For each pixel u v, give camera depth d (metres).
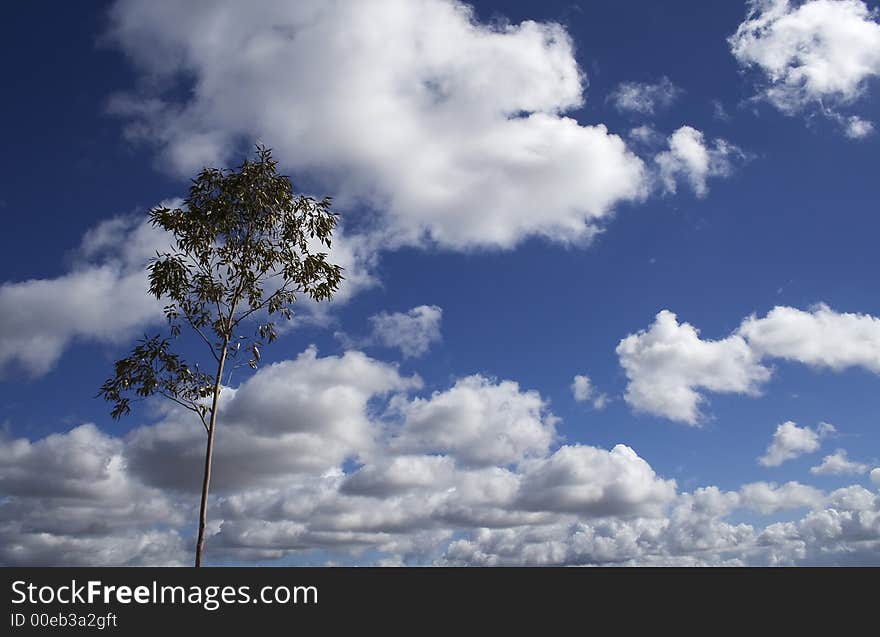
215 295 20.64
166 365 20.28
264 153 21.44
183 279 20.70
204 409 20.06
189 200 21.25
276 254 21.22
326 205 21.89
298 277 21.42
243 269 20.64
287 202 21.39
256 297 20.81
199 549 18.02
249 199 20.95
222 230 20.94
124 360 20.11
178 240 20.94
